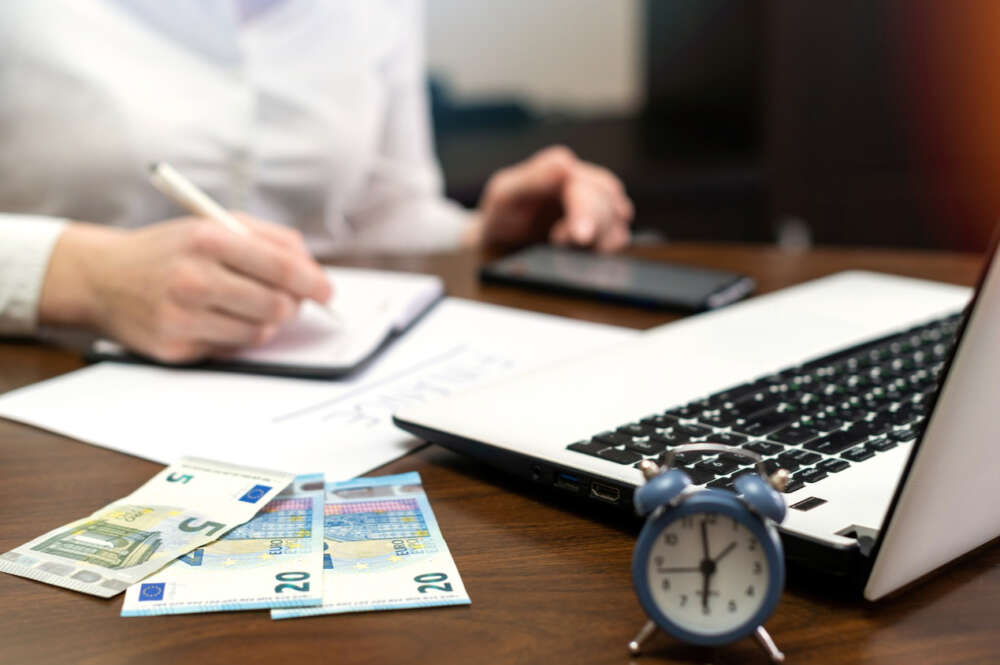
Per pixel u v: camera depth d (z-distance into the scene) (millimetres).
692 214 1879
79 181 1122
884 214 2012
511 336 767
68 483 486
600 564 403
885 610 366
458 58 2395
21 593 375
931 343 676
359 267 1044
